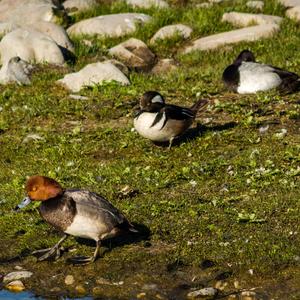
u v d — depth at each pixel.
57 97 17.81
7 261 11.09
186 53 21.11
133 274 10.51
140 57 21.08
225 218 11.66
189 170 13.44
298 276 10.23
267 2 23.42
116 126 16.05
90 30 22.52
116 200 12.48
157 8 23.67
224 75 17.95
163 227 11.52
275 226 11.38
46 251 11.13
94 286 10.39
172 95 17.80
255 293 9.96
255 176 12.96
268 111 16.44
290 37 21.23
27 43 20.17
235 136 15.02
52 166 14.03
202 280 10.32
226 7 23.28
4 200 12.65
